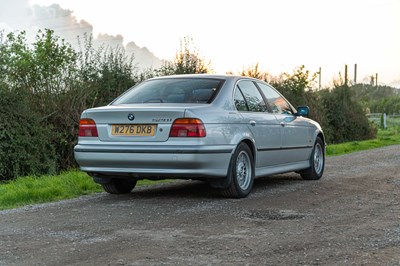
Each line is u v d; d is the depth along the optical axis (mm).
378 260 4719
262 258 4812
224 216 6785
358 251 5035
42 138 12234
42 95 13188
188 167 7496
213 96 8109
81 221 6551
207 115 7680
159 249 5148
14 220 6676
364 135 29453
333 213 7004
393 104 78688
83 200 8227
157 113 7594
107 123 7902
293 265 4590
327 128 25828
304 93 24328
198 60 17953
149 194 8789
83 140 8094
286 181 10445
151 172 7641
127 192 8977
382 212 7078
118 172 7832
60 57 15375
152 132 7633
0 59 12695
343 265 4582
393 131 41375
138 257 4871
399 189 9242
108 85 14953
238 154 8125
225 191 8109
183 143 7504
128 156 7660
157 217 6734
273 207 7445
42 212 7211
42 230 6059
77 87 13688
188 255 4922
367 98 31594
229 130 7969
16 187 9242
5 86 11953
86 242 5461
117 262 4719
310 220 6531
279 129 9320
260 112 8992
